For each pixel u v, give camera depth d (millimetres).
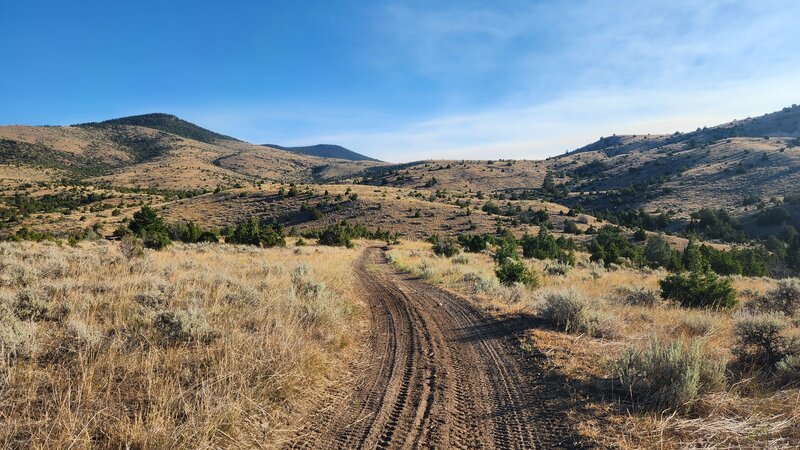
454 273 20422
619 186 195875
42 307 6227
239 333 5863
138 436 3391
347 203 115875
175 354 5090
